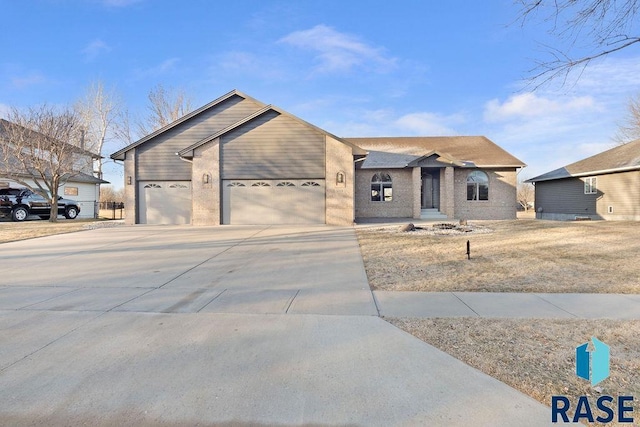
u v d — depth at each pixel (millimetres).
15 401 2826
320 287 6242
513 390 2949
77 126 21938
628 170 18750
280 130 17438
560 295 5586
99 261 8672
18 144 18438
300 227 16016
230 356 3578
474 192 22562
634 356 3514
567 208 23453
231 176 17500
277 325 4438
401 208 22391
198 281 6727
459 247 10055
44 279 6930
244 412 2682
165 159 19297
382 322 4516
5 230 15430
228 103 19797
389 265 7934
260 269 7699
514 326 4332
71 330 4285
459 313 4824
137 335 4125
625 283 6211
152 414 2662
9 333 4195
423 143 25328
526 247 9898
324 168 17328
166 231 14922
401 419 2594
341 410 2699
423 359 3498
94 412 2688
